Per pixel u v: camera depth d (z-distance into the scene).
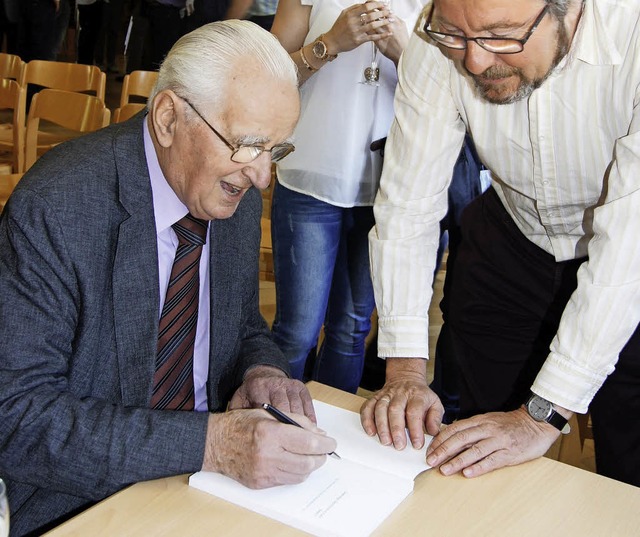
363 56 2.22
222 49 1.22
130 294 1.29
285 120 1.24
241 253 1.49
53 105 3.33
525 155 1.56
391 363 1.62
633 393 1.62
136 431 1.18
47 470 1.18
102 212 1.27
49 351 1.22
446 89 1.58
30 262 1.21
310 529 1.10
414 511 1.16
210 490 1.16
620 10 1.33
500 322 1.85
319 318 2.41
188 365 1.41
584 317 1.37
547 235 1.71
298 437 1.18
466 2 1.20
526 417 1.38
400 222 1.65
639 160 1.31
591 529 1.15
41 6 5.98
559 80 1.43
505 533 1.13
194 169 1.26
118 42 7.89
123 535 1.06
